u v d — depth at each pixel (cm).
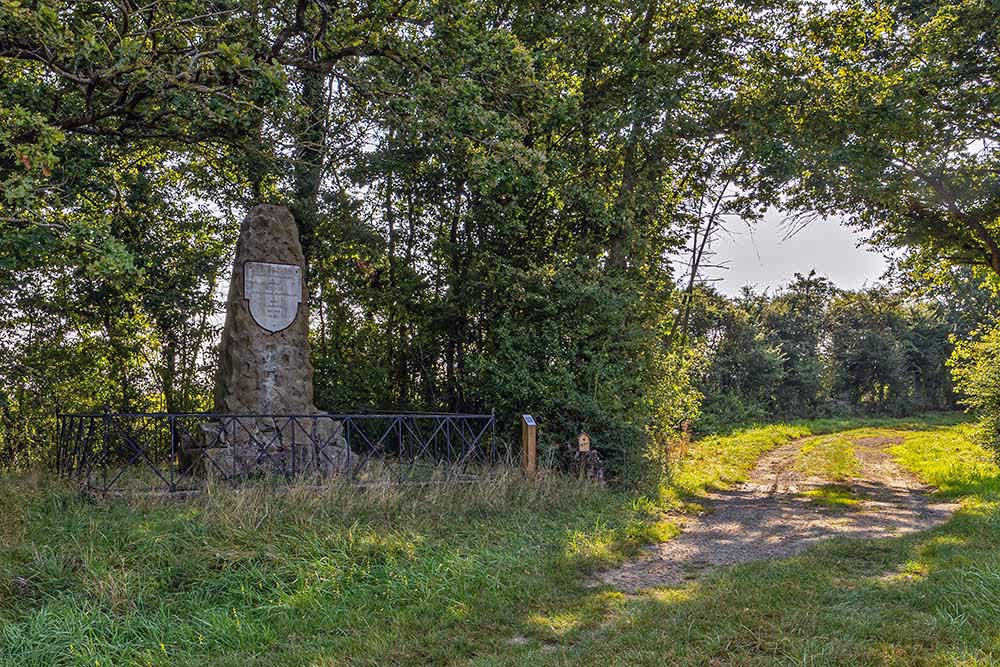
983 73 1415
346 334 1631
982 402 1656
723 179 1689
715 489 1355
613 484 1184
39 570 575
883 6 1523
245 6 999
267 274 1088
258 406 1055
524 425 1055
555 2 1455
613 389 1265
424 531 756
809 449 2247
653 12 1510
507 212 1425
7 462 1201
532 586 626
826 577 627
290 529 704
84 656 461
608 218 1388
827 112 1496
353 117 1388
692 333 3278
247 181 1486
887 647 445
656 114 1426
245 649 493
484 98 1123
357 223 1519
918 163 1634
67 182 953
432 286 1591
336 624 536
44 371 1337
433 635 509
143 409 1462
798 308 5078
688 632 492
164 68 885
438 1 1078
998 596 523
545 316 1347
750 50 1553
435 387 1652
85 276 1266
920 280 2191
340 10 1032
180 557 626
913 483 1442
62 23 788
